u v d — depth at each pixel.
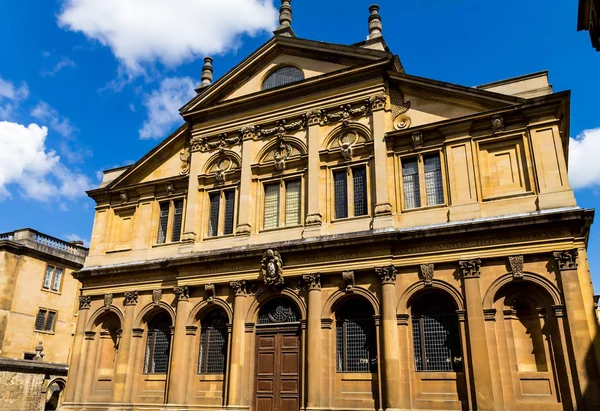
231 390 24.70
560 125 24.38
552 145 22.44
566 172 21.89
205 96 31.31
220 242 28.22
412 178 25.11
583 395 18.72
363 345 23.56
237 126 30.20
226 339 26.81
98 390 29.20
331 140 27.34
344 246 24.17
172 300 28.55
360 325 23.95
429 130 24.98
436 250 22.88
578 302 19.80
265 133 29.16
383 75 26.83
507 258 21.64
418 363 22.22
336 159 26.84
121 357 28.52
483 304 21.47
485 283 21.77
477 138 24.11
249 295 26.38
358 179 26.19
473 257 22.09
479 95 24.28
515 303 21.59
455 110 25.14
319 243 24.58
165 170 32.25
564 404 19.36
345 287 24.09
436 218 23.67
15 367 36.16
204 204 29.81
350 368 23.45
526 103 23.08
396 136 25.56
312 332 23.89
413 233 22.97
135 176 32.97
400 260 23.41
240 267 26.83
